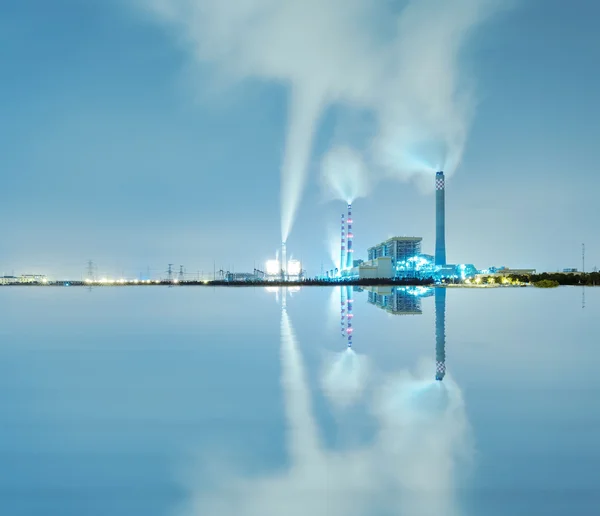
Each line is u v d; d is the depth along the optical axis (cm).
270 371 1182
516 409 837
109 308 3734
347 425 765
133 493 547
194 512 503
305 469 602
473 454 642
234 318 2723
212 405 886
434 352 1445
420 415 810
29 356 1443
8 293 8600
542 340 1691
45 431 753
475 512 500
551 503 517
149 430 754
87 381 1091
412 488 553
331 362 1294
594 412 816
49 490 557
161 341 1756
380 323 2367
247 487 559
